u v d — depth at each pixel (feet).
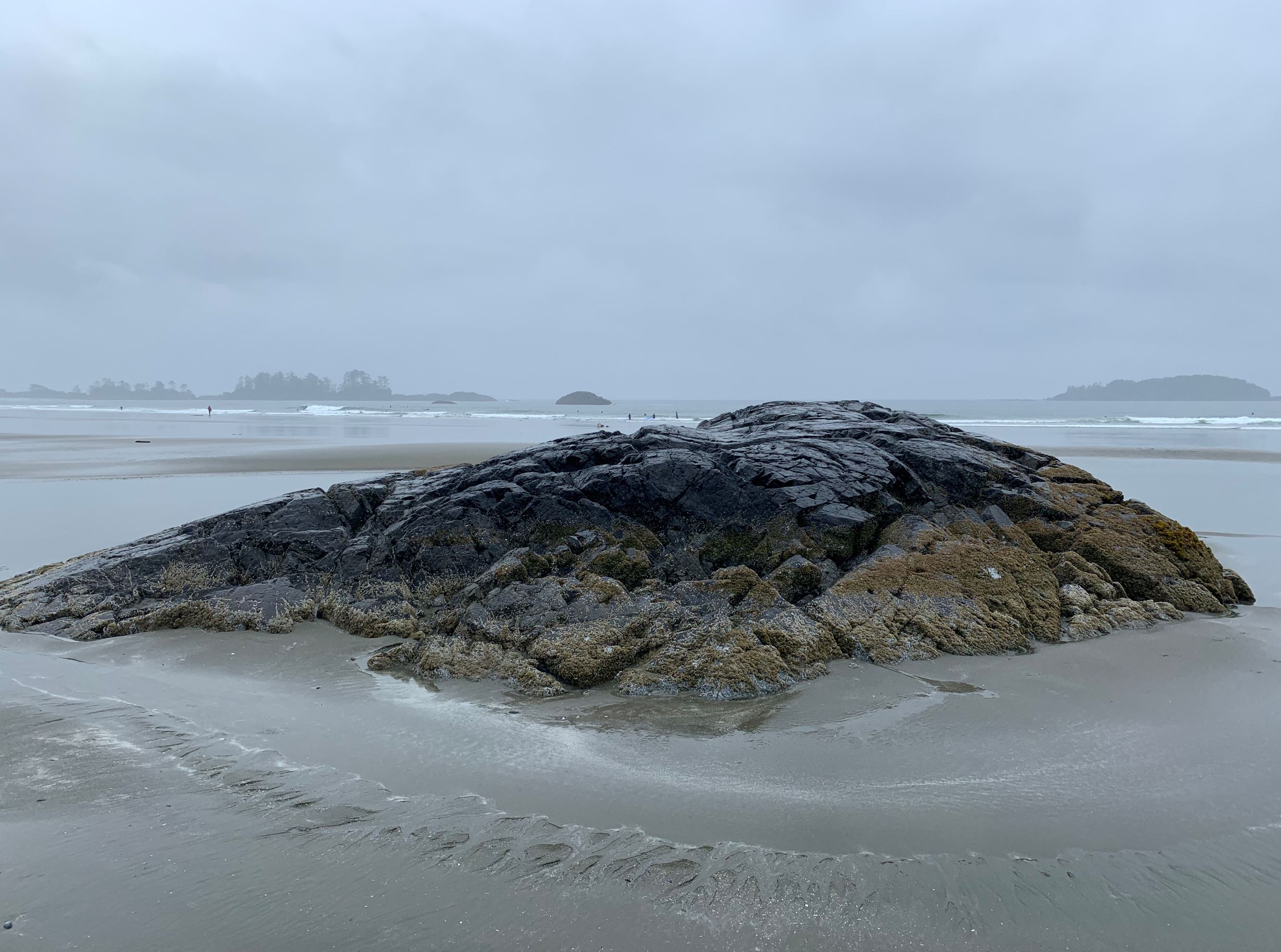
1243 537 57.93
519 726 25.91
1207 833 19.63
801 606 33.60
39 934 16.17
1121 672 30.12
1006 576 35.53
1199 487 86.79
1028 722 25.80
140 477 95.09
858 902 16.93
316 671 31.04
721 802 20.99
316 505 42.04
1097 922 16.44
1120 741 24.49
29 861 18.52
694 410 440.04
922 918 16.49
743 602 32.65
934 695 27.96
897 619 32.55
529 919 16.51
